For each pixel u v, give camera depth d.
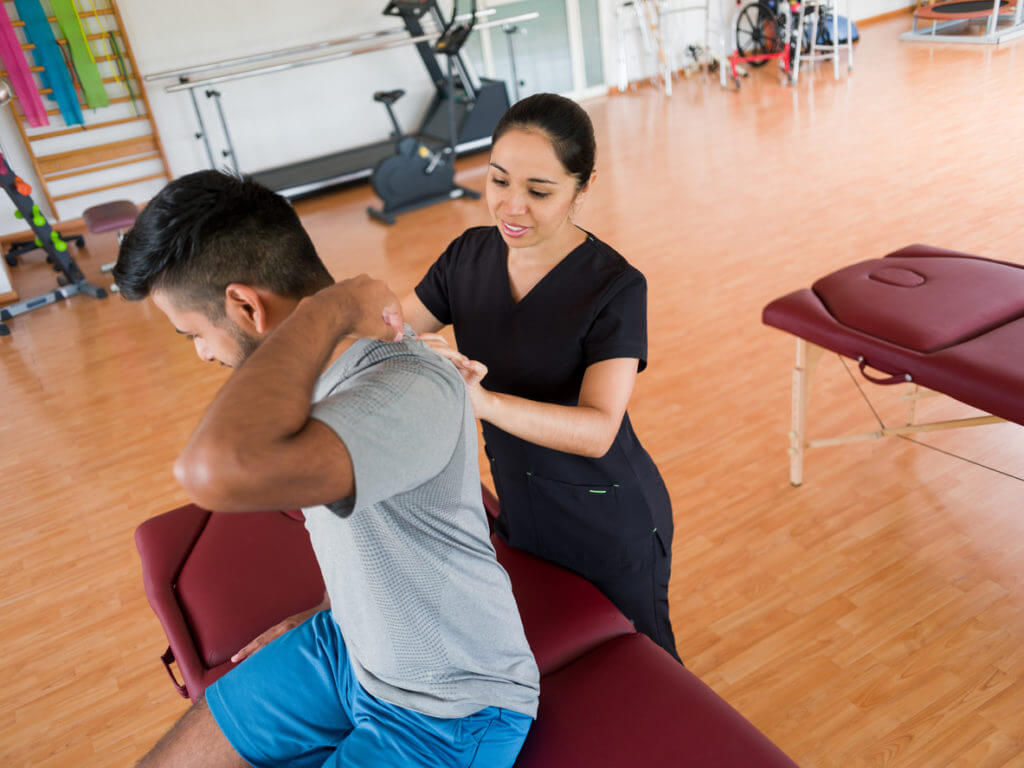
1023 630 1.87
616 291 1.21
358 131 7.29
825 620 1.98
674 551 2.27
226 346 0.85
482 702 0.89
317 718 0.99
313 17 6.83
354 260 4.98
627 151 6.21
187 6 6.38
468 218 5.43
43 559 2.61
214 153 6.82
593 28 7.96
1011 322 1.88
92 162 6.36
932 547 2.14
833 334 2.02
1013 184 4.33
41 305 4.86
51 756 1.91
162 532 1.59
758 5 7.91
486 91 6.69
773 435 2.68
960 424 2.20
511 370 1.30
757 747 1.00
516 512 1.40
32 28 5.87
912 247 2.33
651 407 2.94
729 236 4.33
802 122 6.22
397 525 0.79
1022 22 7.95
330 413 0.63
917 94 6.41
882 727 1.70
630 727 1.05
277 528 1.58
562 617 1.27
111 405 3.57
